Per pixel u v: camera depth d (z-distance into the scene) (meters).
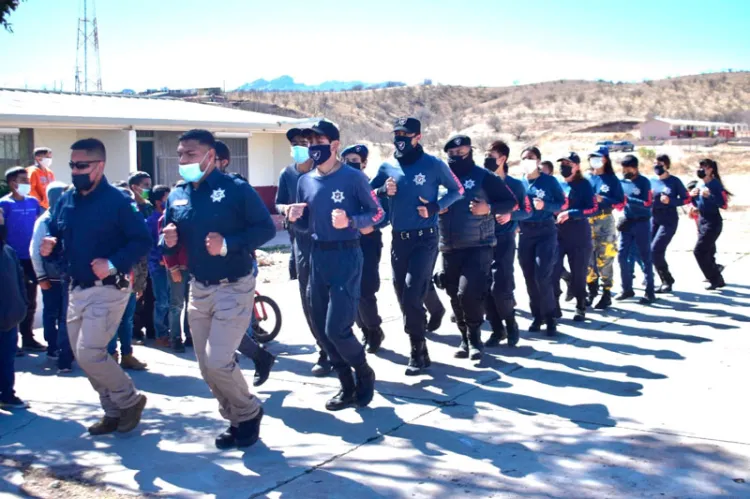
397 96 139.38
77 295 5.70
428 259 7.03
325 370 7.45
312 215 6.21
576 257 9.48
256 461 5.37
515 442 5.58
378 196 7.10
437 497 4.73
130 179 8.42
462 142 7.35
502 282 8.07
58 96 22.23
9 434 5.99
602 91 149.25
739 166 50.94
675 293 11.44
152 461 5.43
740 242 16.53
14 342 6.56
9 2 7.05
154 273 8.44
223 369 5.33
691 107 138.38
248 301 5.50
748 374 7.14
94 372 5.67
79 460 5.47
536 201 8.28
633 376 7.16
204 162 5.45
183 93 44.00
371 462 5.29
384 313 10.34
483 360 7.79
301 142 7.36
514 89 153.75
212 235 5.25
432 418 6.13
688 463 5.12
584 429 5.80
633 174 10.61
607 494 4.70
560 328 9.26
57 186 7.30
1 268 6.32
